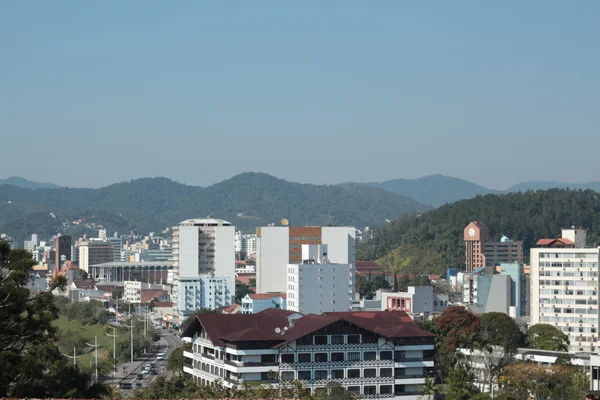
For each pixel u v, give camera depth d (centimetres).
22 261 15088
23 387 14775
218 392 16650
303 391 16262
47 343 16425
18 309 14788
